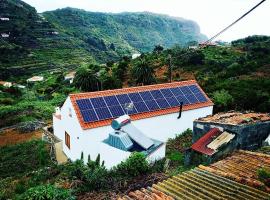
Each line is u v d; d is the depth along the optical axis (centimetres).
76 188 1569
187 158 1777
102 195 1410
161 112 2462
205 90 4344
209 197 866
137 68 5425
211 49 8588
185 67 7031
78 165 1798
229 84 4484
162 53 8631
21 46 14400
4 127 4178
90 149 2127
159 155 2006
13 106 5269
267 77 4975
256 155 1316
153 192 927
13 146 3183
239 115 2072
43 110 4997
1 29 15288
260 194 869
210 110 2848
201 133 1919
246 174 1065
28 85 9588
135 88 2588
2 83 9000
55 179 1922
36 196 1387
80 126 2098
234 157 1285
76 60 14662
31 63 12875
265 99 3200
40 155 2669
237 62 6406
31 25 16938
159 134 2489
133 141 2006
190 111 2659
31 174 2202
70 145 2406
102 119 2175
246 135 1720
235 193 882
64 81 8862
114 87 5866
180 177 1029
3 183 2080
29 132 3806
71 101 2241
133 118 2298
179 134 2603
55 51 15325
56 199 1370
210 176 1026
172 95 2703
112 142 1994
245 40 10294
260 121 1809
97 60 16350
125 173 1647
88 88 5850
